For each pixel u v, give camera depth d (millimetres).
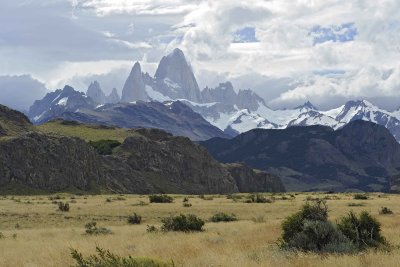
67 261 39500
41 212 128625
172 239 56594
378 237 45781
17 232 78062
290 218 47031
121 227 85250
